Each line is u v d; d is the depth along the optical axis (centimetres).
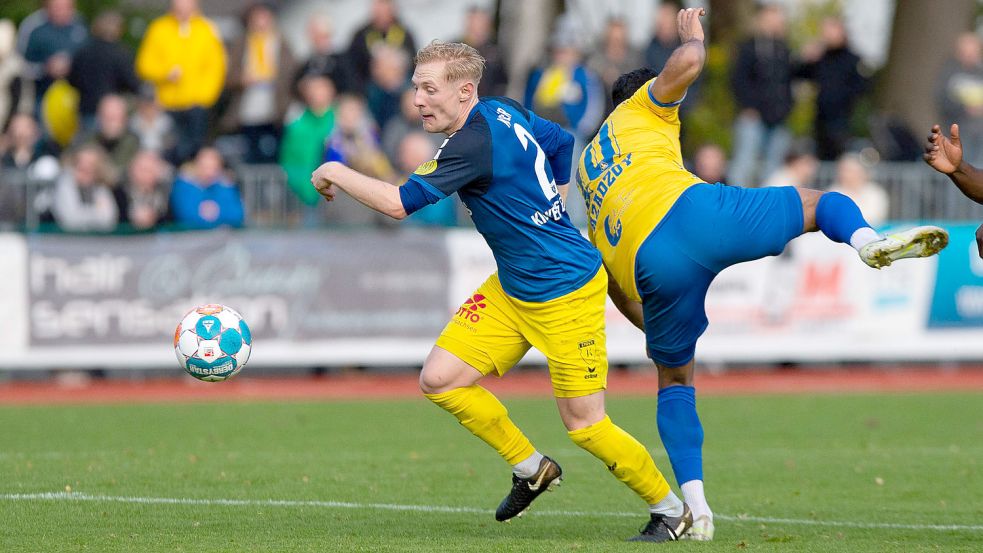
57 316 5244
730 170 6072
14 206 5319
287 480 2978
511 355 2289
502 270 2253
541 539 2253
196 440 3769
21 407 4659
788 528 2416
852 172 5556
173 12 5850
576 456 3484
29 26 6197
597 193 2277
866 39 10475
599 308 2250
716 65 7306
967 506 2698
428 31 10231
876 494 2867
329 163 2148
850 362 5797
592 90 5781
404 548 2128
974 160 6156
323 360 5362
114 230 5269
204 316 2289
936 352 5622
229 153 5950
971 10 7981
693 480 2289
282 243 5353
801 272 5562
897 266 5606
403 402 4847
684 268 2186
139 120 5656
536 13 7700
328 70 5950
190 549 2108
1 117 6203
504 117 2197
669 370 2331
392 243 5416
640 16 8894
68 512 2502
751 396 5031
